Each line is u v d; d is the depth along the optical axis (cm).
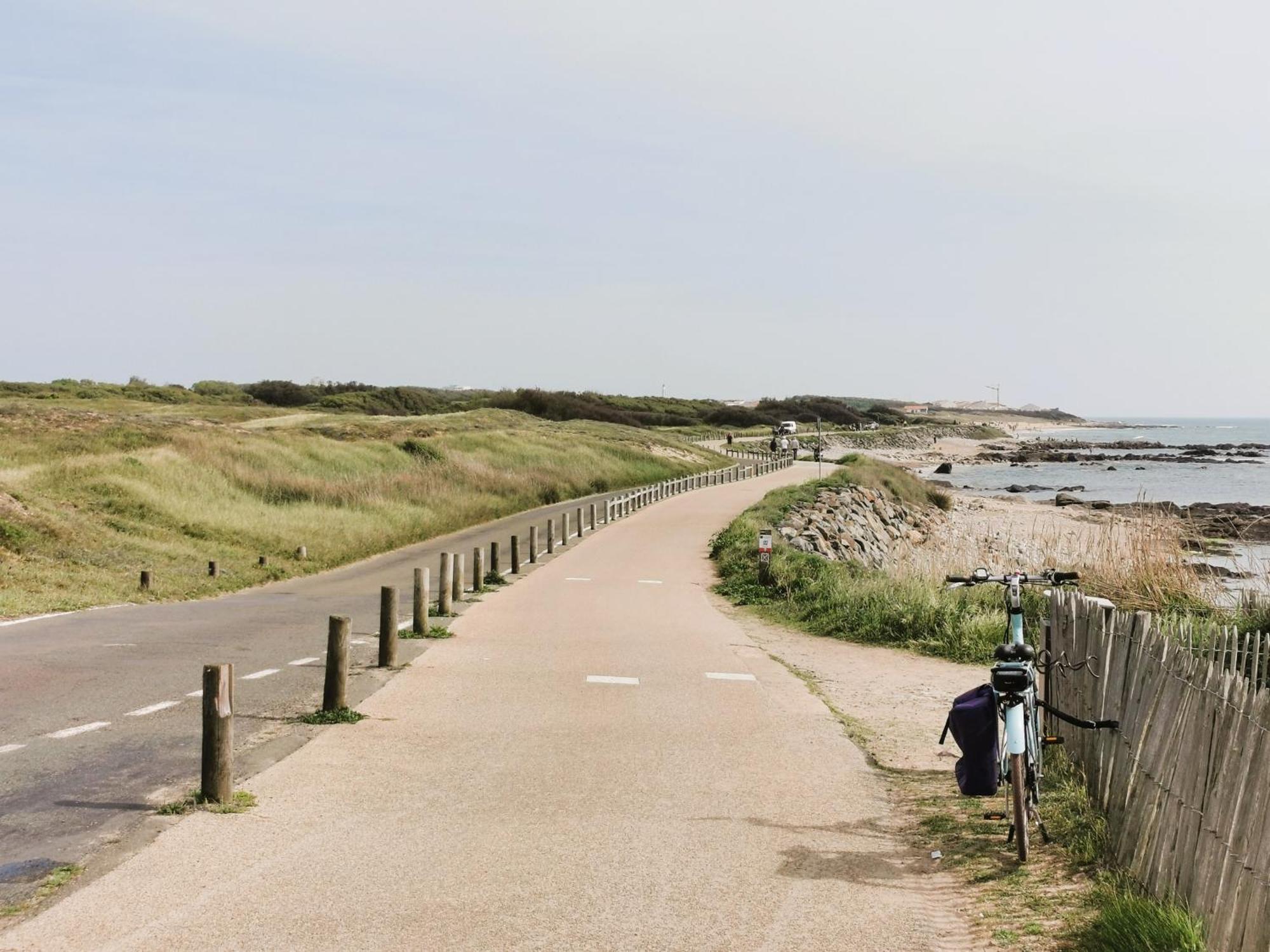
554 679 1236
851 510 4569
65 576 2202
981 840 664
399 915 526
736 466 7219
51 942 489
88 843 639
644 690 1182
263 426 6212
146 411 7519
